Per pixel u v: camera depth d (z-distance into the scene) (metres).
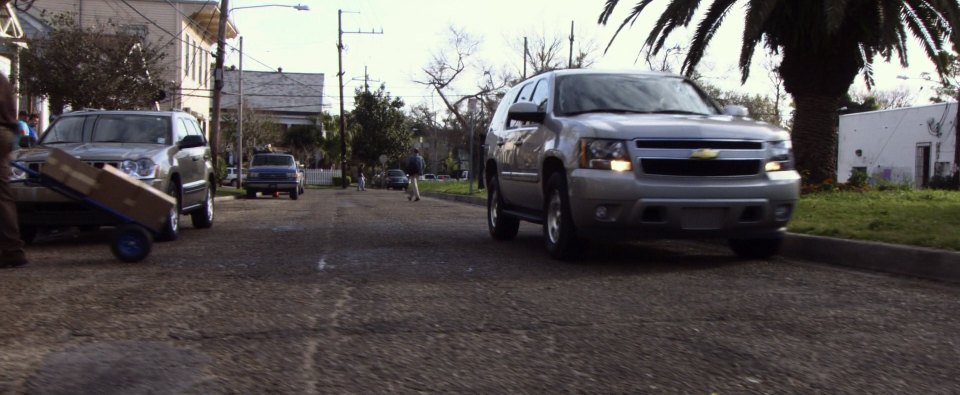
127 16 32.75
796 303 5.03
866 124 39.22
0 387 3.22
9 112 6.38
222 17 25.69
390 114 63.84
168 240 8.86
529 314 4.66
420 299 5.11
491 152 9.43
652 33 13.34
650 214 6.32
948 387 3.32
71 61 18.48
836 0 11.55
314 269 6.45
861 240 6.93
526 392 3.25
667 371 3.54
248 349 3.85
